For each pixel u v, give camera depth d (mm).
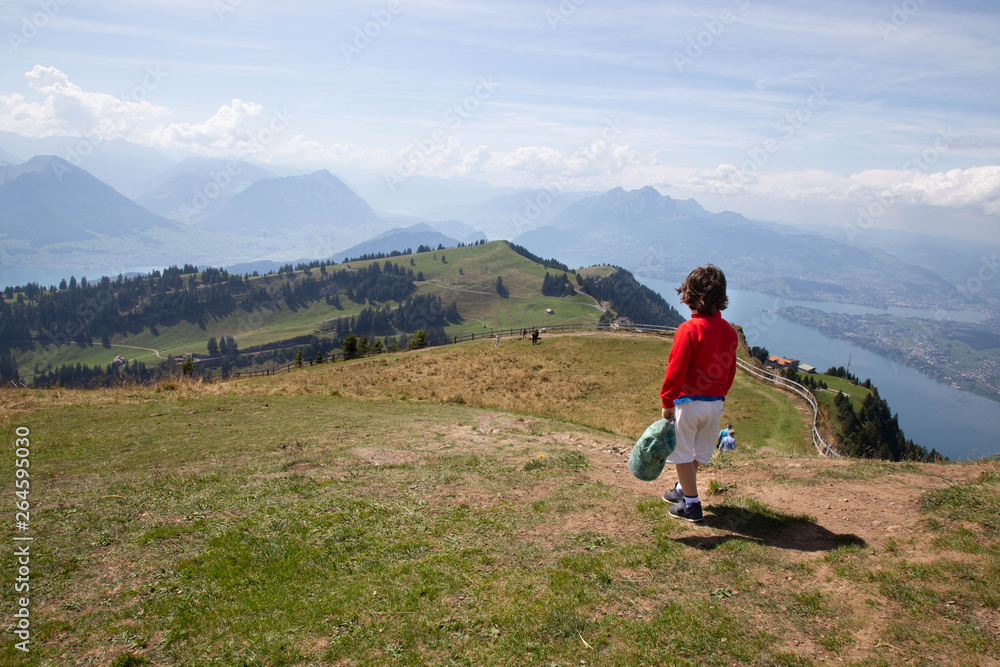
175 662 3844
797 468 6727
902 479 5719
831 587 3691
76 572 5379
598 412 27984
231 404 22250
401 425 17891
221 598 4734
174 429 15766
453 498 7098
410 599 4402
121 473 10102
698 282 4629
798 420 27703
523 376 38000
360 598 4520
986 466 5855
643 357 43625
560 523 5738
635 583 4184
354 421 18750
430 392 31797
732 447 17984
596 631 3631
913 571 3605
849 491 5523
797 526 4801
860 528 4582
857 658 2928
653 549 4707
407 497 7258
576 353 46250
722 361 4746
